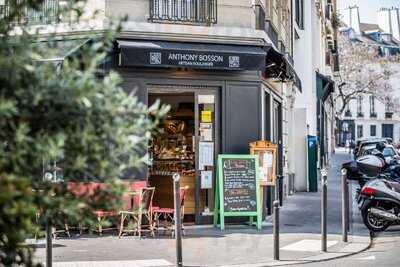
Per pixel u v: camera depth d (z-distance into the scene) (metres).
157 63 13.02
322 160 35.16
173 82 13.88
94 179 4.24
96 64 4.16
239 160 13.97
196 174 14.36
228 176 13.88
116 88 4.30
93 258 10.68
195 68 13.69
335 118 78.50
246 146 14.55
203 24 14.09
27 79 4.02
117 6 13.41
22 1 4.62
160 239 12.59
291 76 16.61
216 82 14.27
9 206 3.54
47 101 4.02
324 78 34.28
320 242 12.59
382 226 13.94
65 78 4.04
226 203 13.81
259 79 14.66
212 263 10.45
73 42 9.34
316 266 10.37
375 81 89.50
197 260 10.66
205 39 13.94
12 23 4.62
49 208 4.13
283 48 21.30
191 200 14.42
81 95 3.97
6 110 3.71
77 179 4.24
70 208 4.11
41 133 4.07
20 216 3.70
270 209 16.47
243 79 14.52
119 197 4.29
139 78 13.53
